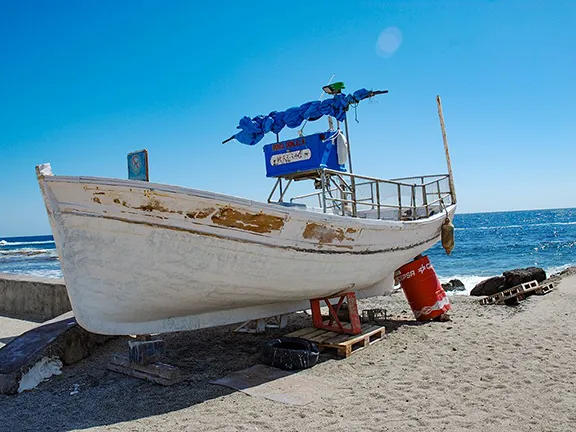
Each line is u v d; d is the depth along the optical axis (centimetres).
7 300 1034
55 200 460
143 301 518
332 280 661
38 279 1030
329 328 693
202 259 514
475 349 622
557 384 478
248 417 417
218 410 436
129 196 456
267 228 534
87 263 480
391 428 388
